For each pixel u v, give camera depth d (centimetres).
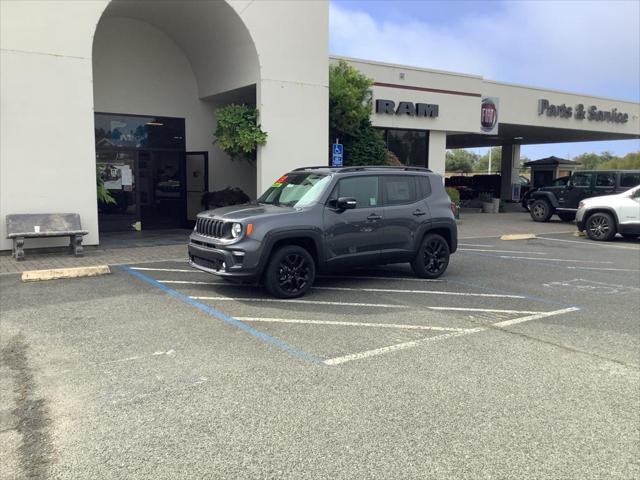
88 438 367
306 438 369
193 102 1557
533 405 425
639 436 378
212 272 739
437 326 638
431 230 917
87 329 605
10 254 1040
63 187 1080
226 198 1472
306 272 768
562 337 604
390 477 324
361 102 1562
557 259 1175
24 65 1018
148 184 1509
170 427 383
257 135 1295
